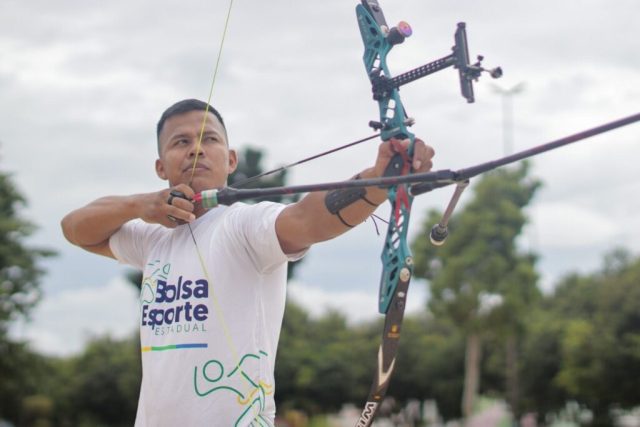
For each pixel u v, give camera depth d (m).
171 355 5.03
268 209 5.07
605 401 57.12
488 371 67.94
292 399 68.38
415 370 70.62
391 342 4.95
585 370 55.06
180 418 4.95
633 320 54.56
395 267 4.95
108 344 82.69
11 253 44.94
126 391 75.25
